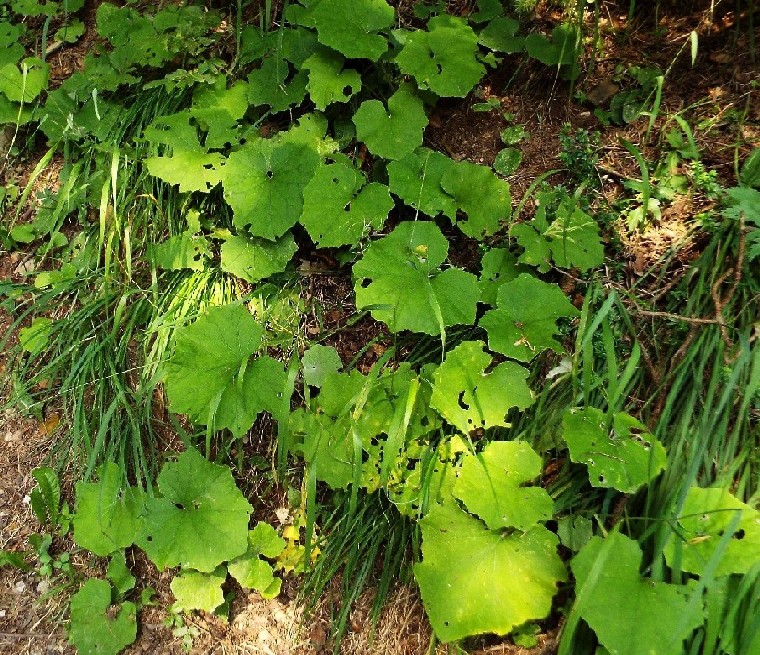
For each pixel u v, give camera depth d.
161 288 0.84
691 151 0.76
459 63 0.81
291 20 0.86
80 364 0.78
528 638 0.62
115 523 0.69
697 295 0.69
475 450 0.67
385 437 0.72
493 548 0.61
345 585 0.69
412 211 0.84
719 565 0.55
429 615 0.60
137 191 0.87
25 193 0.88
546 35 0.89
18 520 0.75
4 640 0.69
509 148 0.85
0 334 0.85
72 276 0.85
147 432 0.78
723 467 0.62
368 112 0.80
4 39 0.95
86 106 0.90
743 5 0.83
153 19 0.93
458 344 0.76
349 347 0.80
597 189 0.80
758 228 0.68
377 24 0.81
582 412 0.65
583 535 0.63
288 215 0.77
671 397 0.65
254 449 0.77
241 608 0.70
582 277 0.76
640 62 0.86
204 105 0.87
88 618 0.67
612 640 0.53
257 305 0.81
